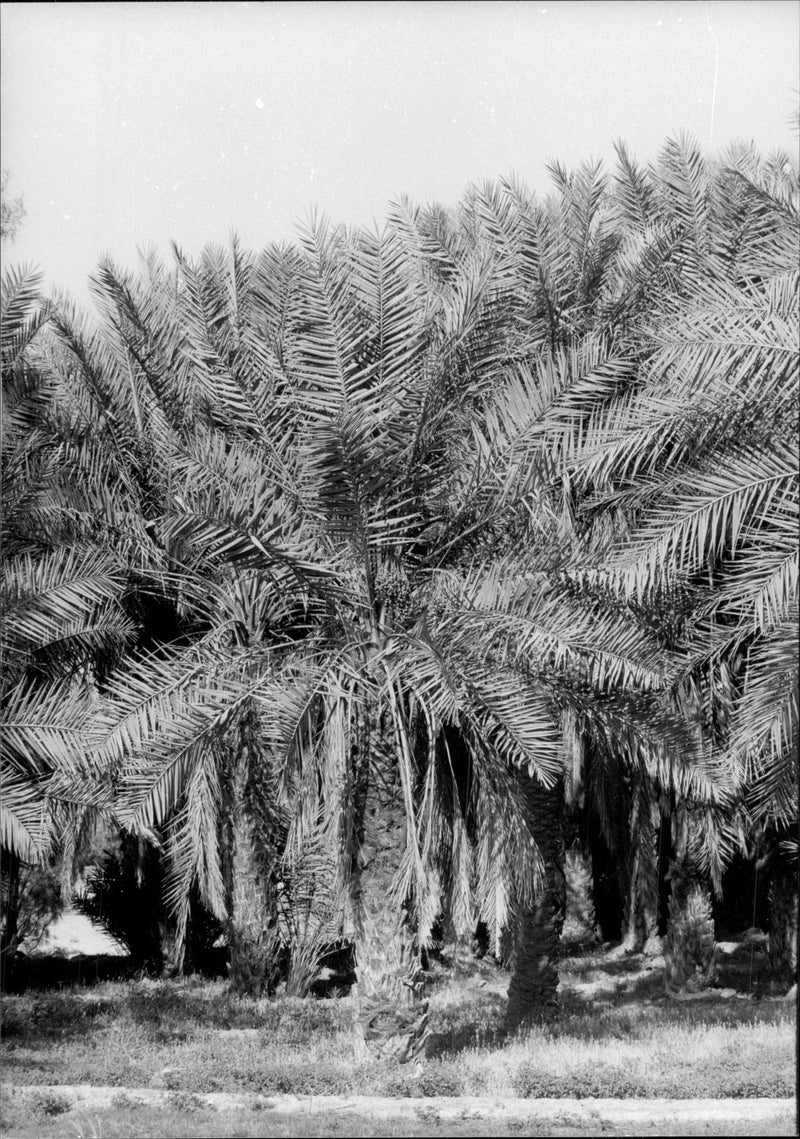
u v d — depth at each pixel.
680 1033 11.59
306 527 10.18
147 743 9.82
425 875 10.04
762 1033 11.42
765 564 10.27
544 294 11.98
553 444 10.48
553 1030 11.91
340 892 10.85
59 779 11.26
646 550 10.46
